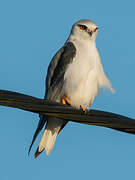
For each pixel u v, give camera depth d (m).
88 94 10.28
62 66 10.27
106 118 6.68
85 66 10.05
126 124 6.66
